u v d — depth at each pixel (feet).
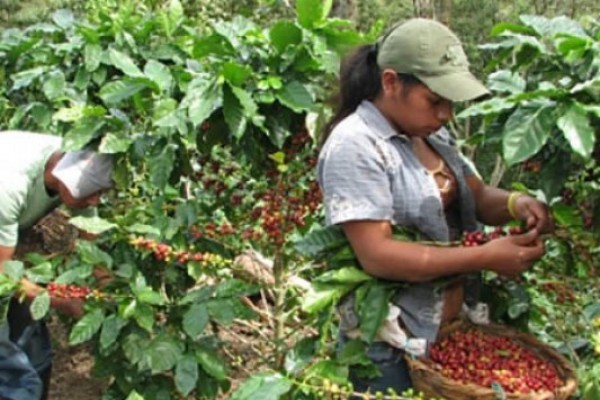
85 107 9.71
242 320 10.36
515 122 6.46
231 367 11.38
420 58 6.50
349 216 6.63
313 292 7.05
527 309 8.05
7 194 9.17
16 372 9.80
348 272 7.05
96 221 9.21
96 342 9.91
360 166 6.66
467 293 7.57
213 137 9.16
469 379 6.66
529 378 6.63
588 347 8.00
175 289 10.44
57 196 9.81
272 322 10.44
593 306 7.88
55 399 12.64
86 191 9.38
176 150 9.61
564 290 8.01
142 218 10.02
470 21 30.78
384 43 6.76
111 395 10.13
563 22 7.19
